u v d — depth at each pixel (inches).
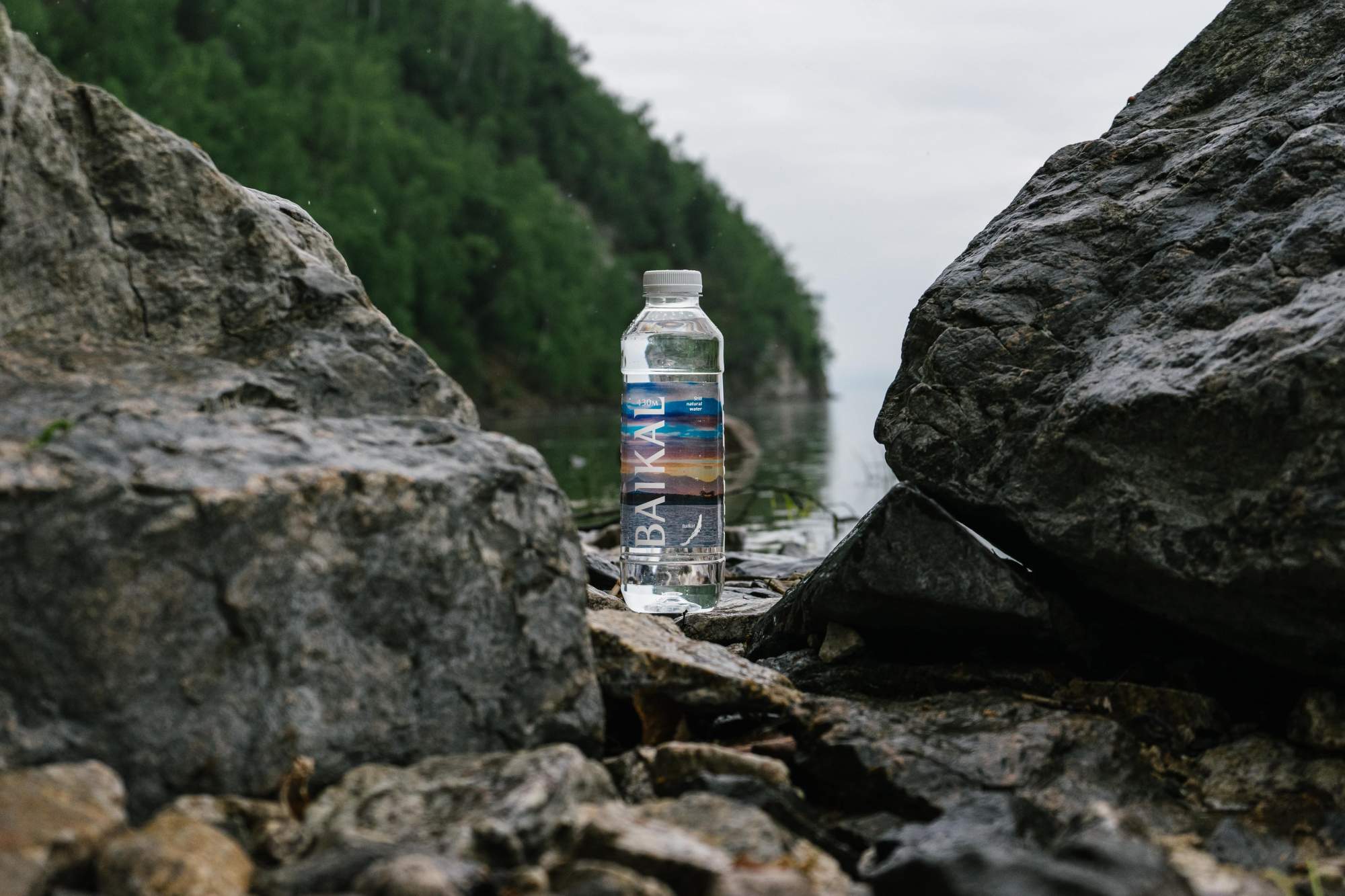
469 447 32.2
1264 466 31.7
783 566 59.4
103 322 33.0
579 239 927.0
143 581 27.8
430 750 30.2
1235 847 29.2
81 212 33.2
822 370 1331.2
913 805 31.0
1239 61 40.9
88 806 26.1
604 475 140.2
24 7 617.9
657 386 40.9
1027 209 40.3
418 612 30.3
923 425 37.7
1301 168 36.0
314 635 29.2
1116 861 25.4
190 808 27.3
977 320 37.9
